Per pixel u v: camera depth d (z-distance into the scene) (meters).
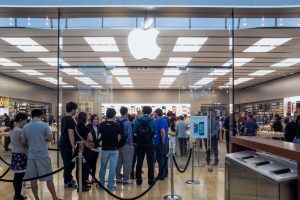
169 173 8.00
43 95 21.02
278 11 6.70
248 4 6.43
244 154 4.01
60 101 8.55
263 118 19.36
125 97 24.23
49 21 7.73
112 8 6.57
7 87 16.67
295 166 3.04
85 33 8.41
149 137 6.62
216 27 7.81
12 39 9.16
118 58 11.86
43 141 4.96
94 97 9.08
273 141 3.60
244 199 3.49
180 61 12.49
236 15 7.07
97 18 7.55
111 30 8.09
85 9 6.63
